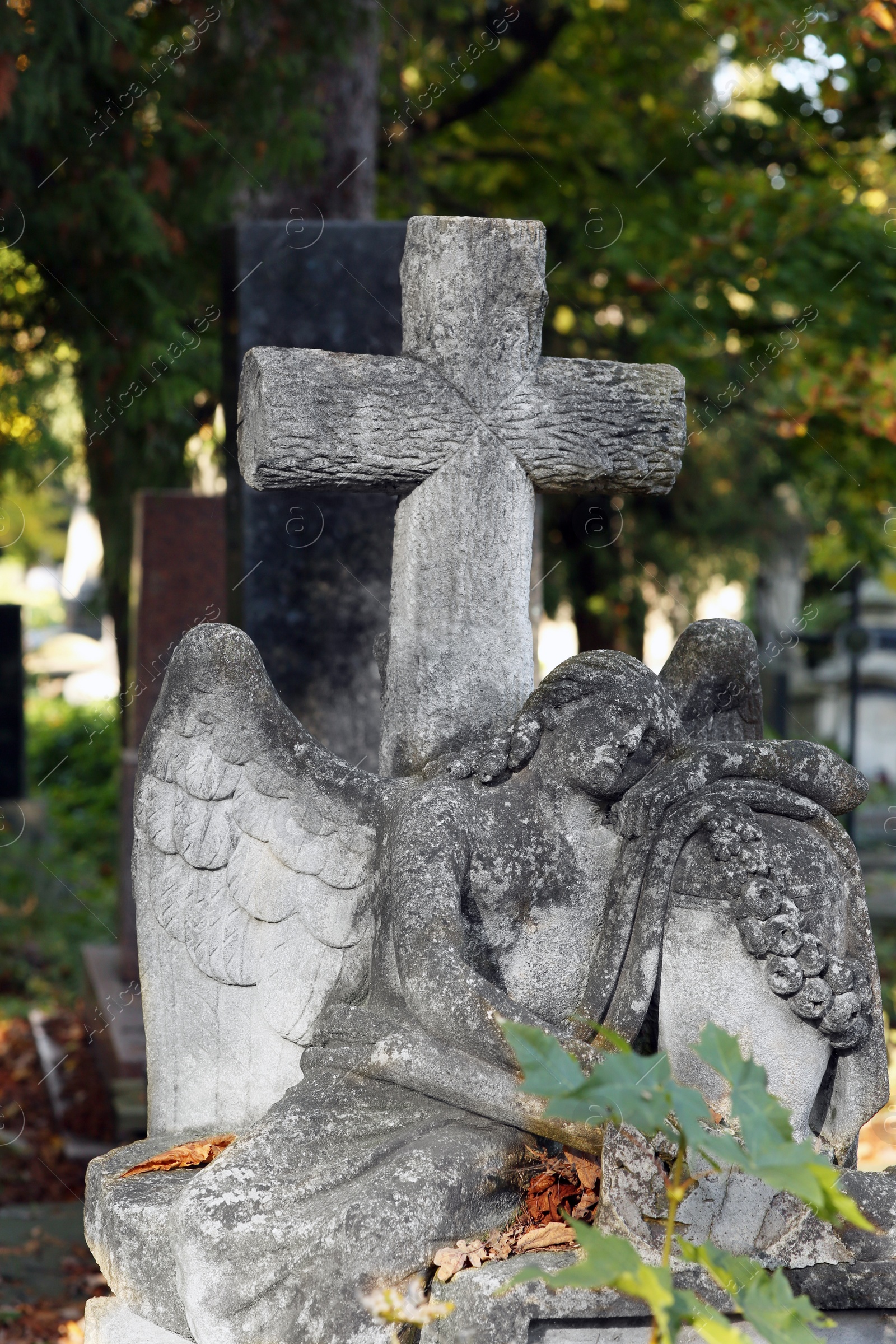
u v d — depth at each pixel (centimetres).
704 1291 259
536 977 315
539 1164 289
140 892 329
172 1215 282
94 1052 767
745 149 1112
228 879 327
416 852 304
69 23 738
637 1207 266
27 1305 472
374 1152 285
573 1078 206
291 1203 279
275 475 328
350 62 843
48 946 1079
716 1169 225
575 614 1244
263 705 322
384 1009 307
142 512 808
